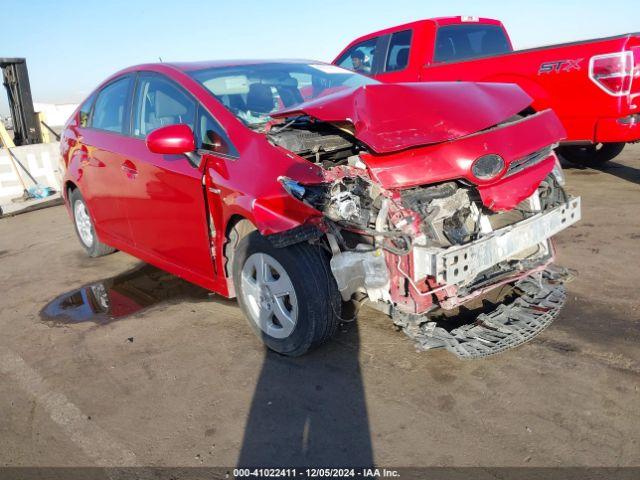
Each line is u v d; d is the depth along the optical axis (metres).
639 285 3.87
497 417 2.61
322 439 2.58
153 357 3.47
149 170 3.98
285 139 3.21
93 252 5.55
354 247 2.98
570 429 2.49
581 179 7.12
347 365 3.16
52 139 10.42
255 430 2.69
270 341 3.35
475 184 2.98
